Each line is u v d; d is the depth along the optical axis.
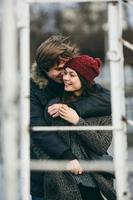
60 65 5.07
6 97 2.80
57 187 5.07
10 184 2.86
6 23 2.79
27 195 4.04
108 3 3.78
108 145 5.07
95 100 5.10
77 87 5.04
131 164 3.38
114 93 3.80
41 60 5.10
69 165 4.94
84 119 5.07
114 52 3.74
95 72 5.08
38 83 5.18
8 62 2.80
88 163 3.30
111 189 5.03
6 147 2.84
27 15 3.84
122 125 3.84
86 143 5.06
